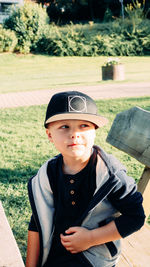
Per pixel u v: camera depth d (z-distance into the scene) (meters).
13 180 3.13
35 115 6.20
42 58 22.84
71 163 1.24
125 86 10.04
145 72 14.94
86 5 41.09
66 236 1.24
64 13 42.03
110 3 40.62
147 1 36.69
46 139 4.53
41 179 1.31
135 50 24.00
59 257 1.31
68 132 1.17
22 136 4.72
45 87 11.15
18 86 12.28
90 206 1.19
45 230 1.29
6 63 21.44
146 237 1.56
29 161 3.64
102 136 4.44
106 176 1.20
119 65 12.33
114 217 1.29
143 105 6.42
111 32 24.47
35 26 24.03
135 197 1.20
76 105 1.14
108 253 1.25
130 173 3.21
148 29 24.52
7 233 0.98
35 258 1.38
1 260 0.87
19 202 2.69
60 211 1.28
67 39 23.45
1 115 6.33
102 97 7.91
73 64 20.52
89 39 23.75
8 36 23.52
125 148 1.66
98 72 16.66
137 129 1.60
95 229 1.22
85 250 1.25
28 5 24.44
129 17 27.09
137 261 1.41
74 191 1.25
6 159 3.73
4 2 31.89
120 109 6.12
